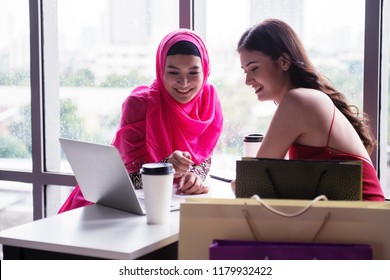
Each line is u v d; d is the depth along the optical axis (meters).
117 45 2.97
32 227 1.71
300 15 2.63
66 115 3.12
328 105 1.90
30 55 3.10
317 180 1.58
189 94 2.37
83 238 1.59
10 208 3.30
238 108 2.79
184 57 2.31
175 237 1.62
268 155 1.91
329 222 1.32
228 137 2.82
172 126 2.40
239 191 1.61
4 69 3.23
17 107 3.23
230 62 2.77
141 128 2.37
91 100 3.06
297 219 1.33
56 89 3.13
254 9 2.71
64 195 3.19
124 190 1.80
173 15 2.86
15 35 3.18
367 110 2.49
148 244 1.53
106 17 2.98
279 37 2.00
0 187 3.30
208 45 2.81
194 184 2.11
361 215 1.30
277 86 2.04
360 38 2.52
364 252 1.23
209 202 1.36
